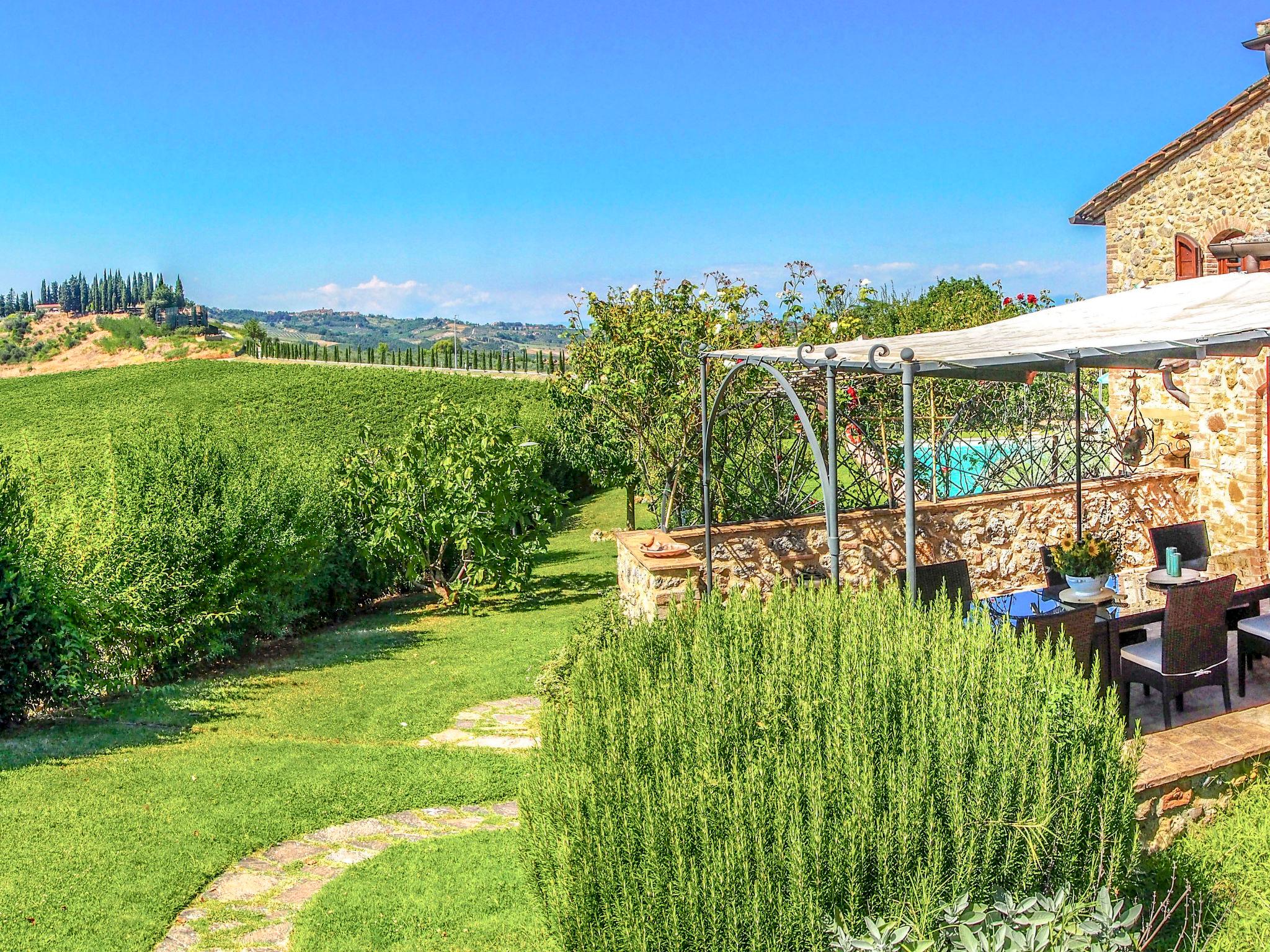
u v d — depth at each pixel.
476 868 5.38
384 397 64.00
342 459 15.01
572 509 22.77
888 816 3.42
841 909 3.36
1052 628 5.38
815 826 3.32
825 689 3.84
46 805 6.50
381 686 9.77
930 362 5.28
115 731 8.51
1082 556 6.50
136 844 5.86
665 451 11.05
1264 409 10.11
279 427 53.34
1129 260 13.95
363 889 5.16
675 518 11.13
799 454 9.75
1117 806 3.76
